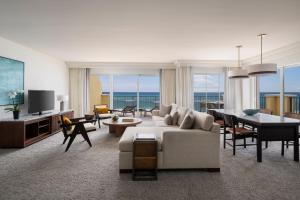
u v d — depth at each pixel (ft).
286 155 11.42
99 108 22.15
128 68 24.40
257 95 21.83
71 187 7.54
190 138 9.08
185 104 23.48
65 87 23.17
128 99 29.63
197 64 23.53
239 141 14.70
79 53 18.66
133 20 10.34
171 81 24.31
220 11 9.23
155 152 8.47
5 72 13.38
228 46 15.92
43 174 8.66
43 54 18.43
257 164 9.99
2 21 10.42
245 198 6.84
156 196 6.96
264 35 12.92
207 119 9.27
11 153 11.53
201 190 7.38
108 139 14.90
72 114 19.92
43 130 15.90
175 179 8.29
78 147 12.79
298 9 8.96
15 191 7.23
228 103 23.56
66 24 10.91
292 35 12.91
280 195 7.02
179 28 11.56
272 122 10.20
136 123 15.21
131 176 8.53
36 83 17.24
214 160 9.12
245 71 14.87
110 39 13.87
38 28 11.53
